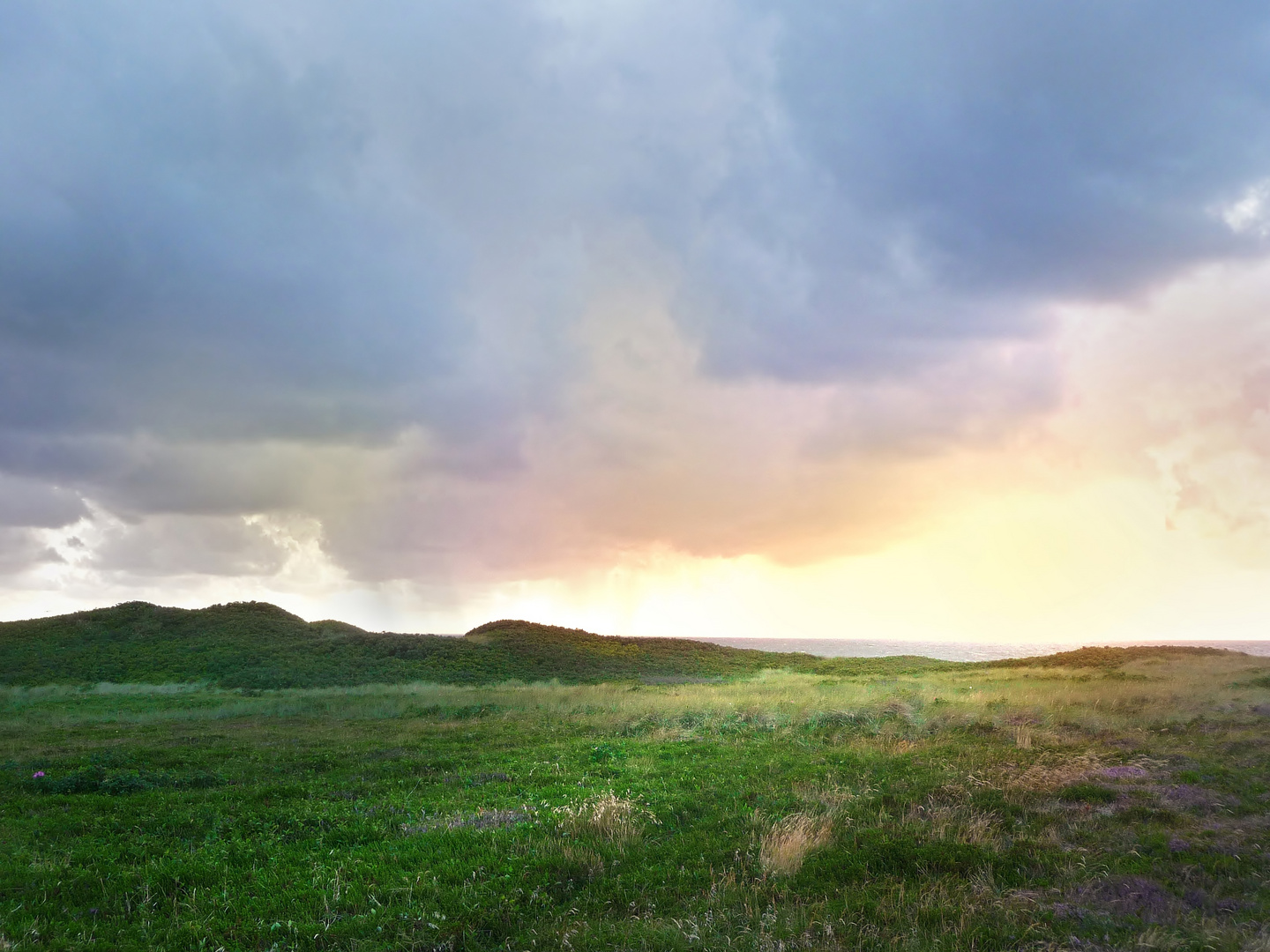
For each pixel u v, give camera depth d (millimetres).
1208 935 6371
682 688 37844
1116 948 6281
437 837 10102
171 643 53406
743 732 20781
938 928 6883
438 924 7215
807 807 11172
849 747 17375
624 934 6855
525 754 18062
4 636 54281
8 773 16188
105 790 14758
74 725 26641
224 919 7641
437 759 17188
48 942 7141
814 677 45406
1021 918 6988
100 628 56094
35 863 9523
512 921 7355
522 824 10609
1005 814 10406
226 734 23469
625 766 15586
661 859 9062
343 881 8594
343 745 20609
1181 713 19766
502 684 44969
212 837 10852
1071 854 8617
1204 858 8344
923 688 31328
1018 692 27312
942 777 12867
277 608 63750
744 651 64312
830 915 7145
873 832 9609
